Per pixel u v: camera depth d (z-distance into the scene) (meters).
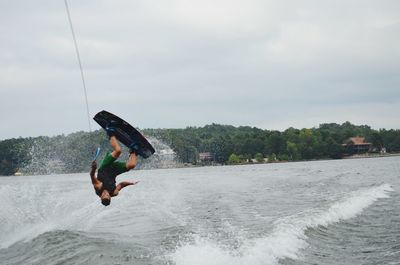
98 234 14.69
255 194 30.81
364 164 98.69
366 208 20.91
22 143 77.94
